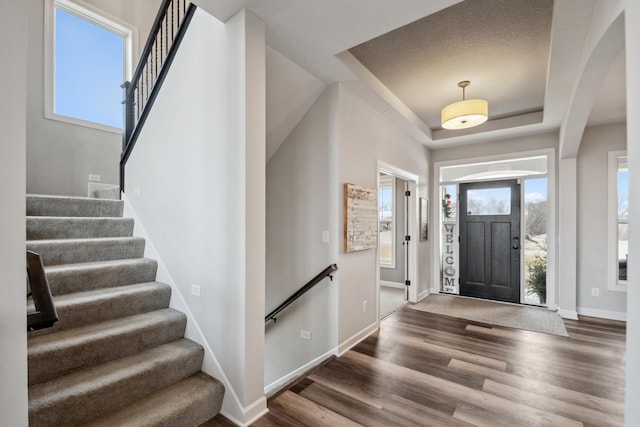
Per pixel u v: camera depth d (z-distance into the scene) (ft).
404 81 10.91
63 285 7.39
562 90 9.75
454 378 8.12
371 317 11.50
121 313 7.59
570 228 13.56
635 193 3.69
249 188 6.44
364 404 7.00
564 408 6.82
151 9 14.90
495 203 16.47
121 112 14.10
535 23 7.73
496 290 16.35
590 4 5.87
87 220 9.21
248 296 6.43
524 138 15.30
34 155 11.63
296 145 10.71
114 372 6.09
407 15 6.53
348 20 6.71
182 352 7.02
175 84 8.48
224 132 6.86
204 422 6.44
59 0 12.11
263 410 6.72
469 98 12.30
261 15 6.57
